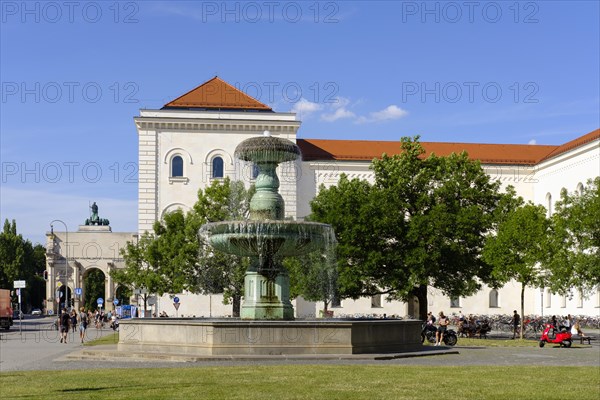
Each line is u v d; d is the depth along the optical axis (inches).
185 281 2628.0
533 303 3523.6
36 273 6835.6
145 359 1123.3
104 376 881.5
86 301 5684.1
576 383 830.5
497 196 2332.7
